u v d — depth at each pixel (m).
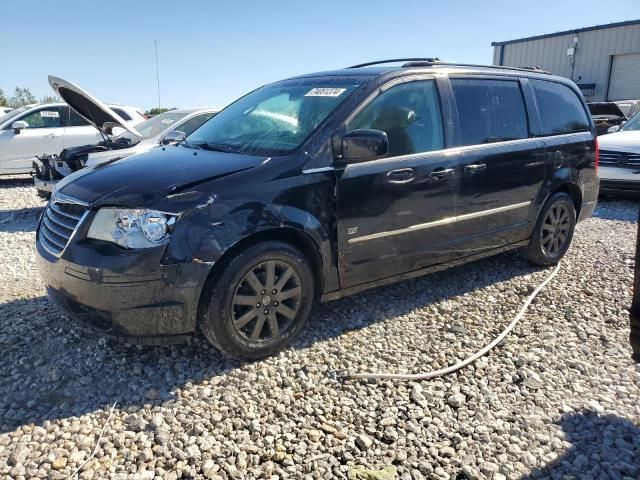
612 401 3.21
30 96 38.94
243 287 3.37
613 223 7.97
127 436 2.78
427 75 4.33
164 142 5.02
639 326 2.81
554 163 5.24
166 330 3.18
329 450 2.74
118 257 3.06
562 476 2.61
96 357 3.51
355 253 3.84
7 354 3.55
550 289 4.95
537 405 3.17
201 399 3.11
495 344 3.85
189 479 2.52
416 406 3.12
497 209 4.77
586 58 27.53
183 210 3.12
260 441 2.78
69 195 3.48
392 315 4.30
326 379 3.35
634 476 2.60
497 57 32.03
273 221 3.37
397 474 2.60
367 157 3.56
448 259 4.53
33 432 2.79
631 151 9.02
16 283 5.00
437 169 4.20
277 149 3.71
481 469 2.64
